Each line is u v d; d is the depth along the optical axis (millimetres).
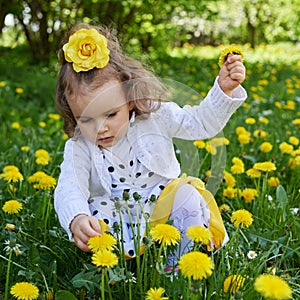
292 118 4730
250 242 2012
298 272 1877
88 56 1774
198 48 14125
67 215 1756
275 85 7027
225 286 1534
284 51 13875
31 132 3922
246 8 15648
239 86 1852
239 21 16656
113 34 2049
